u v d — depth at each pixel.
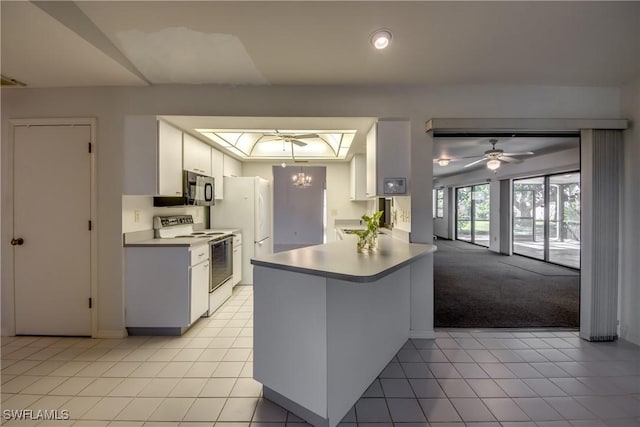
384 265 1.63
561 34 2.07
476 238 8.88
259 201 4.45
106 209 2.64
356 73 2.48
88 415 1.68
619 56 2.26
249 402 1.80
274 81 2.59
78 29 1.88
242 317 3.15
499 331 2.81
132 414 1.69
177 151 2.96
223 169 4.28
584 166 2.62
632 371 2.12
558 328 2.87
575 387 1.95
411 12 1.92
